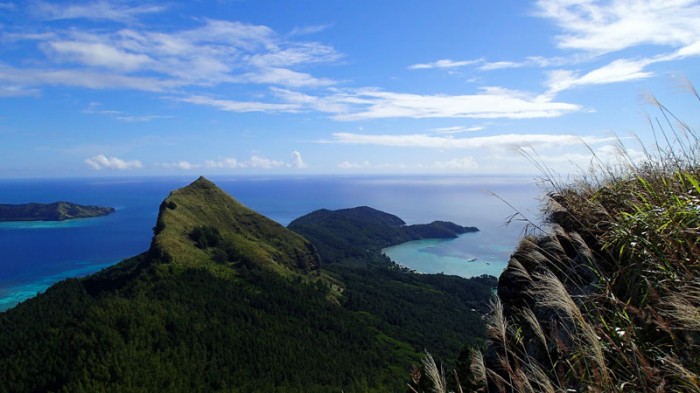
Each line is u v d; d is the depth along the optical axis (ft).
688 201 14.14
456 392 14.42
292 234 537.65
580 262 17.31
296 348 275.18
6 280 587.27
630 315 12.41
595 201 18.01
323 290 417.69
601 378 9.95
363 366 271.90
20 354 219.61
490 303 13.16
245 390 213.66
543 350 15.03
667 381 9.95
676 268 12.35
